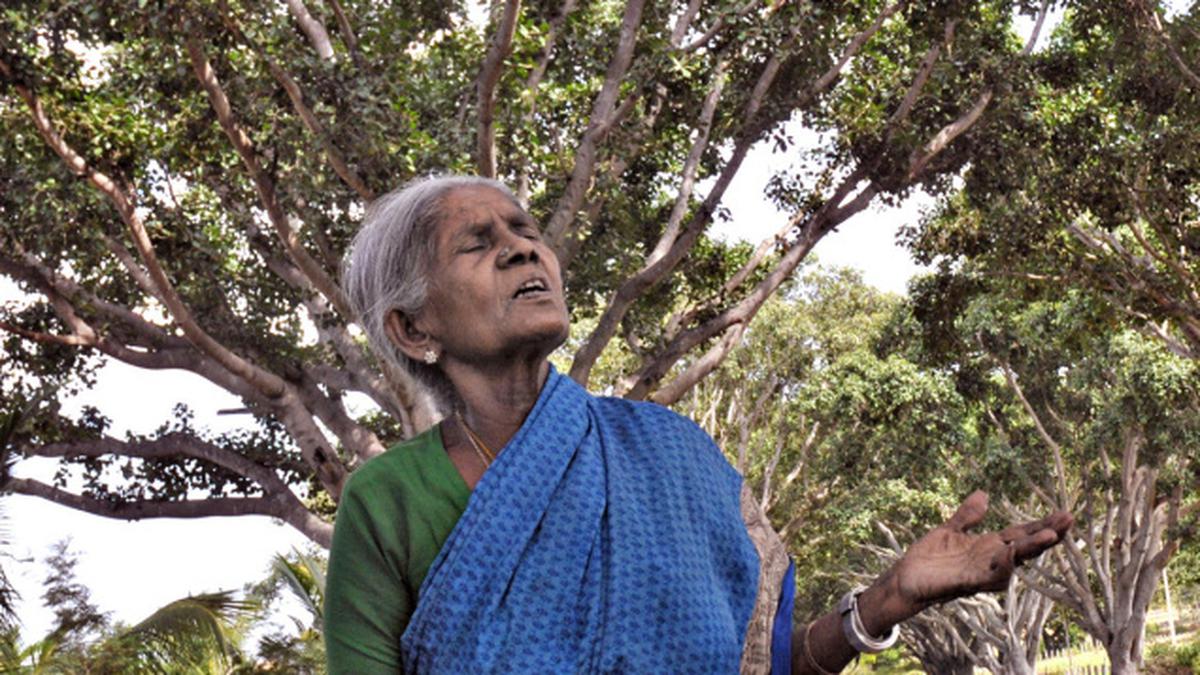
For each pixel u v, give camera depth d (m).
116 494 17.64
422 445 1.26
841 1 13.61
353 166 10.66
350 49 11.68
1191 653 40.72
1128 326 19.70
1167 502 30.28
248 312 16.88
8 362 17.16
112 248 14.84
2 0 11.01
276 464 17.98
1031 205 18.62
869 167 15.41
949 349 22.89
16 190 13.14
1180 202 17.64
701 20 14.18
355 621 1.19
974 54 15.28
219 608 14.03
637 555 1.15
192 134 12.19
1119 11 15.62
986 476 27.78
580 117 15.23
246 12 10.28
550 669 1.11
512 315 1.27
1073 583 29.44
